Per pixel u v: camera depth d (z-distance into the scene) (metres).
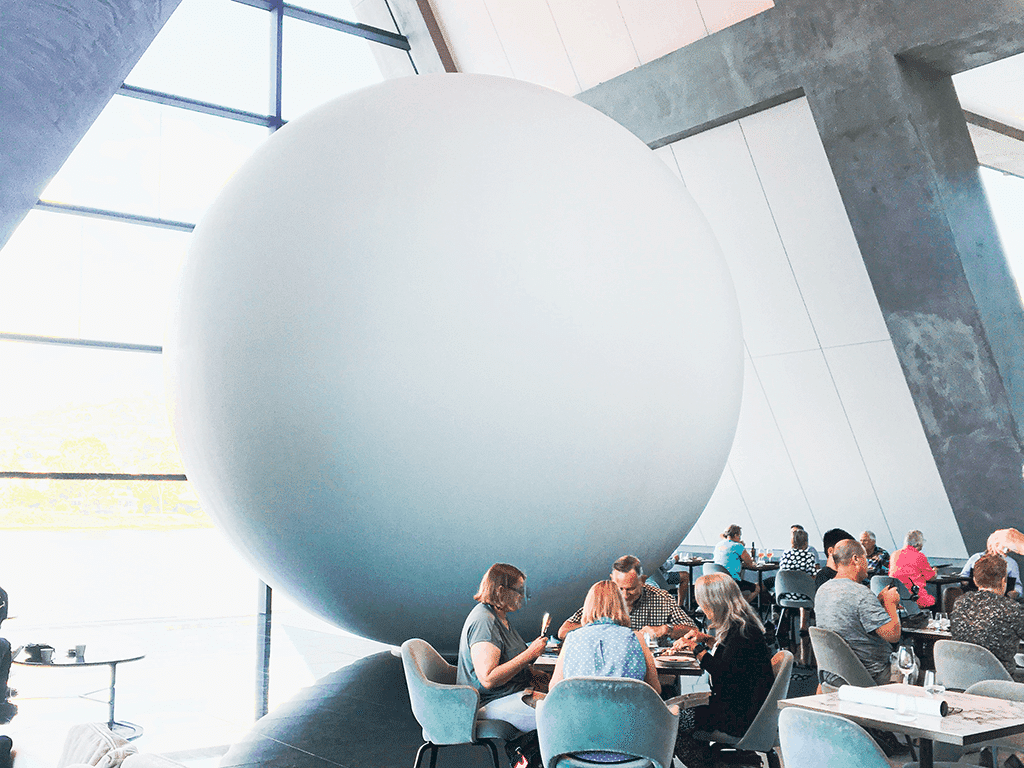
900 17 7.83
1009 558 8.21
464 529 6.16
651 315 6.37
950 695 3.72
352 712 6.38
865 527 10.89
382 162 6.40
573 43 10.72
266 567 7.06
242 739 5.68
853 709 3.46
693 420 6.64
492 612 4.39
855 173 8.51
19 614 16.39
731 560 9.55
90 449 24.69
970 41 7.64
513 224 6.17
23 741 5.60
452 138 6.46
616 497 6.35
